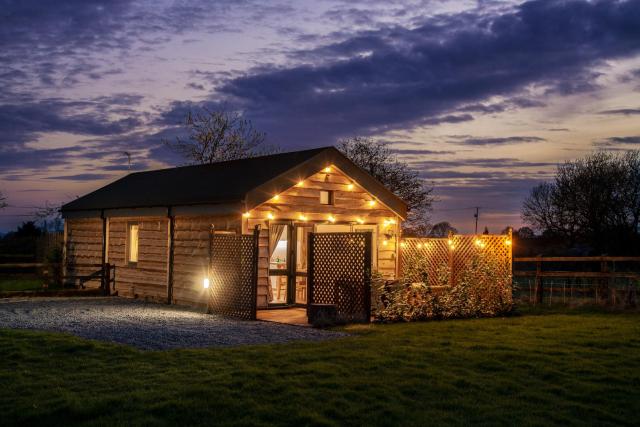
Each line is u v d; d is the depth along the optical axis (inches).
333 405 278.2
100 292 794.2
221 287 588.4
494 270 602.9
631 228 1217.4
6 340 405.7
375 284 537.6
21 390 294.0
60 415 263.0
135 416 261.3
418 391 301.4
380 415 268.4
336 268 562.9
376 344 410.0
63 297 764.0
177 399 279.7
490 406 283.0
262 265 624.7
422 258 580.7
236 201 605.0
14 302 700.0
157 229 730.2
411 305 552.1
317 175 670.5
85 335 441.1
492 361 362.9
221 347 395.5
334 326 506.3
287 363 346.6
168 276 701.3
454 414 272.8
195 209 664.4
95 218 846.5
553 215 1332.4
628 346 421.4
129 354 368.2
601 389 310.8
